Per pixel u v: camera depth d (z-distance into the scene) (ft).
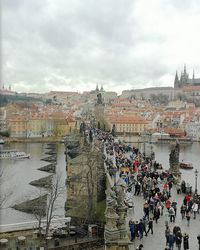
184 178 408.26
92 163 310.86
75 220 235.81
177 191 240.73
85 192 310.65
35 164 596.29
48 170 531.09
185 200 202.90
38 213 276.00
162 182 264.93
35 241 203.62
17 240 204.13
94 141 433.07
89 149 388.78
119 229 154.40
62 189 329.31
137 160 329.11
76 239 204.23
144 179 243.60
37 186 412.98
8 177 460.14
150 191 219.00
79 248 201.26
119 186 170.71
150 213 197.47
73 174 369.91
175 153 318.86
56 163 590.96
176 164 318.65
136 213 195.21
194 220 188.85
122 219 155.94
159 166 346.54
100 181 284.00
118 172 287.69
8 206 313.53
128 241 152.76
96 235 210.18
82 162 376.89
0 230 215.10
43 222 226.17
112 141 482.28
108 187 232.73
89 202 259.39
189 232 171.94
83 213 258.37
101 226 217.77
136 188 232.12
